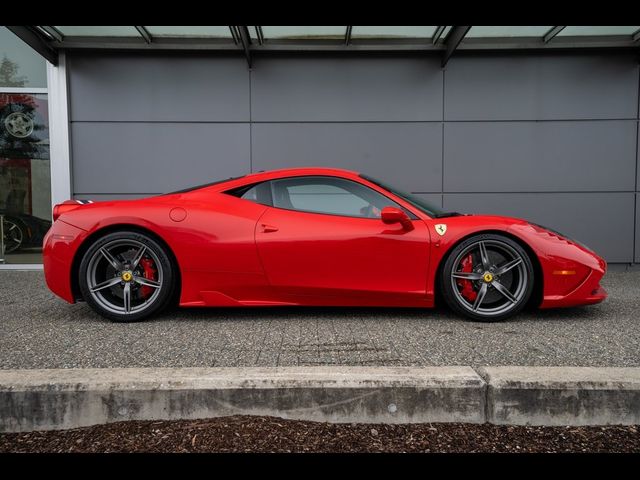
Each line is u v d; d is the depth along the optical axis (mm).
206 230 2836
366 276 2846
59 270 2867
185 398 1710
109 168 5910
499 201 5969
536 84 5898
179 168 5938
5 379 1738
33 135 6070
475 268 2912
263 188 3021
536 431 1681
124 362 2109
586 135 5898
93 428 1685
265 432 1639
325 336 2555
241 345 2373
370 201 2977
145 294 2947
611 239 5930
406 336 2547
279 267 2834
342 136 5969
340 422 1716
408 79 5934
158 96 5883
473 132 5953
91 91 5852
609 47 5723
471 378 1732
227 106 5918
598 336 2533
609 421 1710
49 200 6125
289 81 5930
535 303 2961
